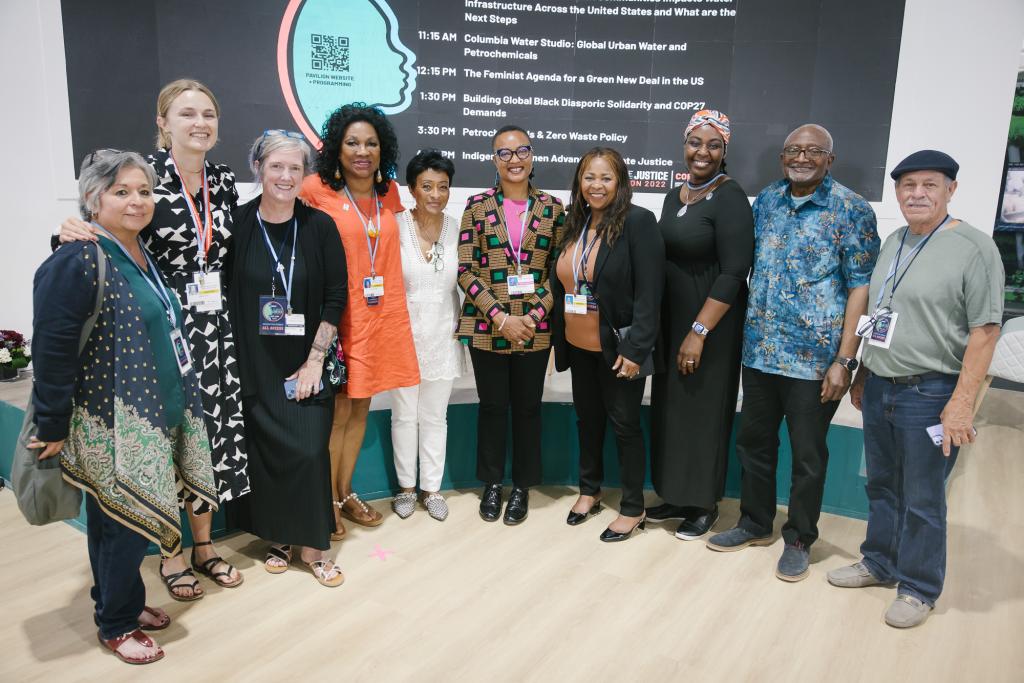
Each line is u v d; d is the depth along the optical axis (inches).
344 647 80.2
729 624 86.4
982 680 75.9
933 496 83.9
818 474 96.3
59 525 110.7
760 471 104.1
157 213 78.5
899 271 82.7
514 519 113.7
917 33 139.7
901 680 75.9
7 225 140.2
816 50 144.5
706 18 146.8
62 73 133.8
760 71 147.3
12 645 79.6
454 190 154.3
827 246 91.2
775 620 87.4
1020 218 222.8
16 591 91.3
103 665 76.2
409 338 106.5
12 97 134.6
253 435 91.1
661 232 102.5
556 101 152.1
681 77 149.7
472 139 152.6
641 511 109.5
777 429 103.1
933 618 88.1
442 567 99.5
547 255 108.4
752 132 149.9
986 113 139.9
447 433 126.0
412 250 107.0
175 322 76.8
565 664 77.8
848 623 86.8
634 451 106.7
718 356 101.5
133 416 69.9
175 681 73.7
